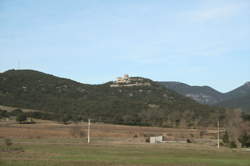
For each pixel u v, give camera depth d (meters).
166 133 124.56
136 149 64.88
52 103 182.12
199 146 81.06
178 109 189.75
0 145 60.69
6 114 141.50
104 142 84.38
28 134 97.44
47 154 48.31
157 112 171.88
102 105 187.25
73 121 146.25
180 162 44.44
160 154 56.06
